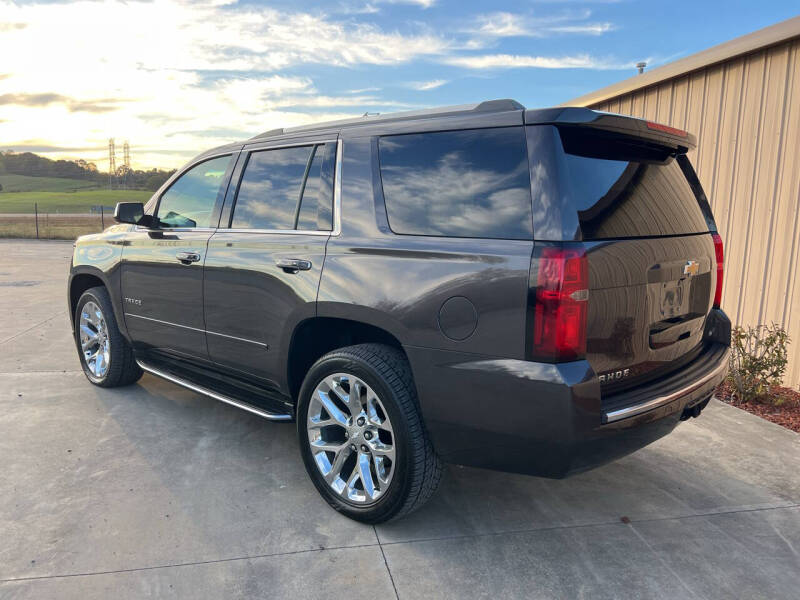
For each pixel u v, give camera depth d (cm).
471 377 233
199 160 396
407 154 272
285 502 302
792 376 466
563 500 309
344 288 275
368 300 264
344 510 285
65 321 747
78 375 511
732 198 514
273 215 329
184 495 306
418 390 250
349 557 256
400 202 270
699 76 544
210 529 275
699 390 270
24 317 771
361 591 234
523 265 220
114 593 229
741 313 512
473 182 245
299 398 300
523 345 220
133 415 417
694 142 295
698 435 393
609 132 244
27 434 380
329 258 286
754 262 495
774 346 450
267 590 233
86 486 313
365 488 276
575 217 219
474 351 233
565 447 219
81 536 266
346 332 319
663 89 594
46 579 236
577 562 255
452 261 240
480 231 239
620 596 233
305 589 235
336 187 298
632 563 254
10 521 277
